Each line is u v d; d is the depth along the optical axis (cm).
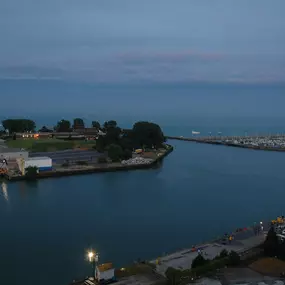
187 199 12331
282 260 6625
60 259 7388
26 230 9131
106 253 7662
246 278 5912
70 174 16912
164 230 9144
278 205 11619
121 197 12581
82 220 9956
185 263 6700
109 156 19938
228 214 10575
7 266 7069
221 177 16588
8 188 14112
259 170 18625
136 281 5950
